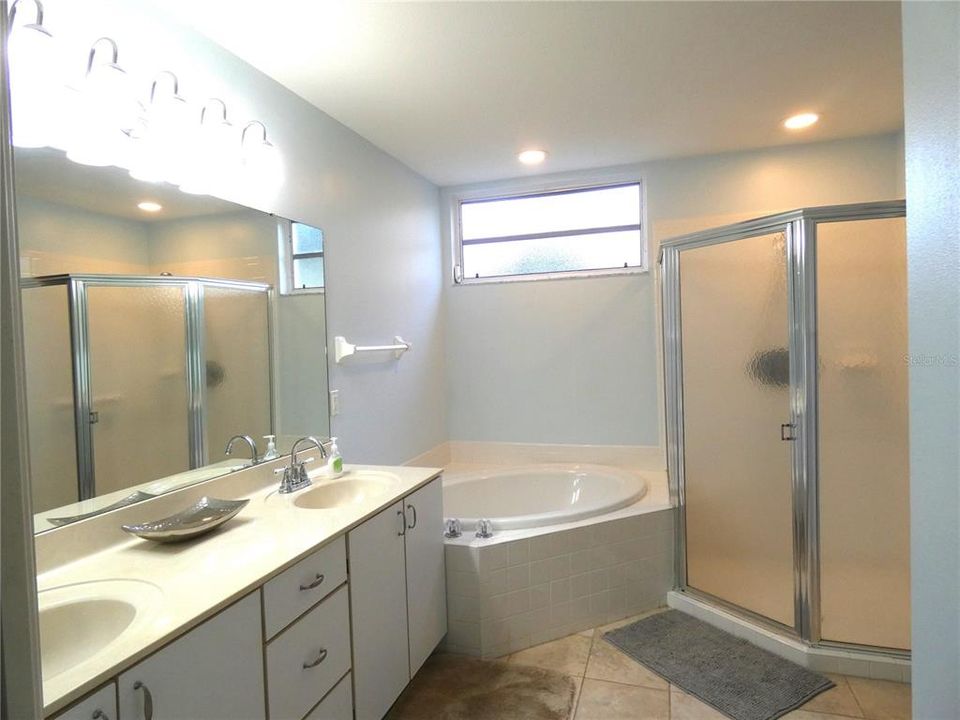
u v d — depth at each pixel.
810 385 2.14
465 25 1.80
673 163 3.29
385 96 2.31
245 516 1.67
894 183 2.95
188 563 1.31
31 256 1.29
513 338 3.66
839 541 2.15
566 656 2.28
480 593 2.27
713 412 2.49
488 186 3.63
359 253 2.72
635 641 2.35
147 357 1.60
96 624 1.14
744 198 3.17
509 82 2.21
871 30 1.89
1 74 0.64
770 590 2.31
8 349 0.64
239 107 1.97
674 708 1.92
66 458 1.36
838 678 2.04
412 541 2.00
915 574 0.73
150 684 0.97
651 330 3.38
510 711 1.93
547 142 2.91
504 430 3.71
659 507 2.68
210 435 1.81
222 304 1.88
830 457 2.15
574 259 3.58
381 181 2.95
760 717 1.85
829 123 2.75
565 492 3.38
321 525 1.57
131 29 1.57
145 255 1.60
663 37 1.91
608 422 3.50
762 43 1.96
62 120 1.36
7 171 0.64
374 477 2.15
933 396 0.68
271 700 1.26
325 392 2.42
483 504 3.31
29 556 0.65
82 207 1.42
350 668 1.60
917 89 0.70
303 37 1.85
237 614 1.17
